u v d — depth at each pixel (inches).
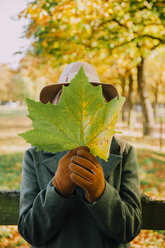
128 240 56.0
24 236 55.7
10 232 151.0
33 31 267.4
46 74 451.5
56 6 236.1
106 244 55.4
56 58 326.0
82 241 54.2
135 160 63.6
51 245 55.7
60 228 55.7
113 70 577.0
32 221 52.5
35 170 60.2
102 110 36.0
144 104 601.9
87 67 65.3
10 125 919.0
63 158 46.2
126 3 261.9
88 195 46.3
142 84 588.4
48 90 64.9
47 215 50.1
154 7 253.0
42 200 51.8
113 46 306.7
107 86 62.9
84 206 56.1
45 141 36.9
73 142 38.1
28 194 58.3
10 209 74.0
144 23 285.1
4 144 529.7
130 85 760.3
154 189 257.1
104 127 36.6
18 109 1801.2
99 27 312.5
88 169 41.2
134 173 61.6
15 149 479.2
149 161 376.2
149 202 74.0
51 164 58.3
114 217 51.5
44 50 309.0
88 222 55.3
